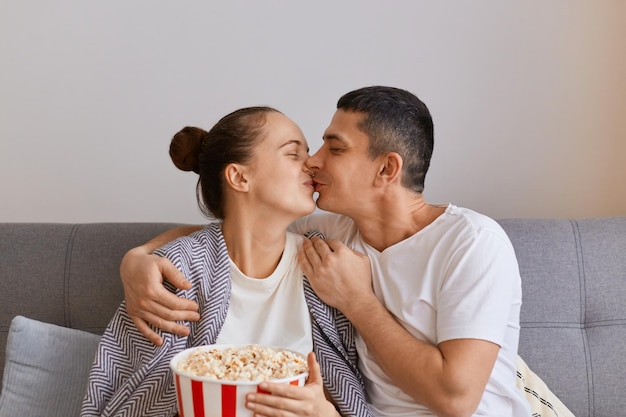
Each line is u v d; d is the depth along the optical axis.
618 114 2.18
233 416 1.16
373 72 2.19
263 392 1.15
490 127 2.19
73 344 1.66
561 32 2.17
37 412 1.60
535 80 2.18
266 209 1.49
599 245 1.79
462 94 2.19
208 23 2.19
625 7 2.16
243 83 2.20
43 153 2.21
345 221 1.67
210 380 1.14
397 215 1.50
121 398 1.41
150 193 2.21
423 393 1.35
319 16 2.19
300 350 1.49
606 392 1.74
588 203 2.19
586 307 1.78
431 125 1.53
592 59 2.17
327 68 2.19
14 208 2.22
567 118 2.18
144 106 2.21
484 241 1.41
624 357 1.75
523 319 1.76
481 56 2.18
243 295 1.52
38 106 2.21
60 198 2.22
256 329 1.51
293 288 1.53
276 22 2.19
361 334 1.45
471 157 2.19
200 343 1.46
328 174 1.50
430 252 1.46
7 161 2.22
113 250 1.81
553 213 2.19
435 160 2.19
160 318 1.43
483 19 2.17
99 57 2.20
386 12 2.18
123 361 1.47
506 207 2.20
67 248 1.81
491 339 1.35
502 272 1.39
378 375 1.49
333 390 1.46
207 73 2.20
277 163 1.48
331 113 2.20
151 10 2.19
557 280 1.77
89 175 2.21
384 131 1.46
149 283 1.42
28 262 1.80
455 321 1.36
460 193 2.20
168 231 1.66
